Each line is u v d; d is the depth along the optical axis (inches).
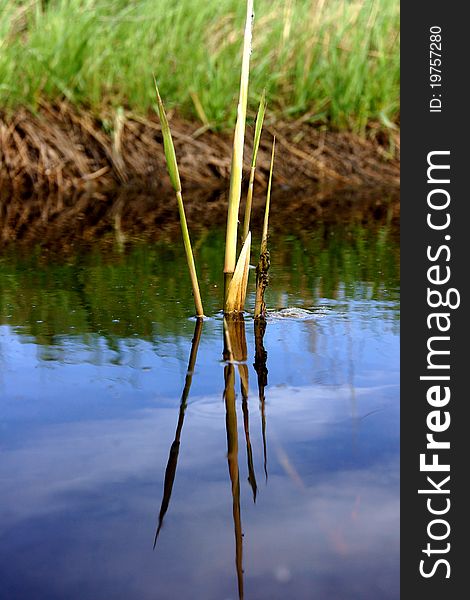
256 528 38.5
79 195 173.6
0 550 36.3
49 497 41.4
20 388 58.0
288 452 47.3
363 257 109.7
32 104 191.2
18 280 95.0
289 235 129.5
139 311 80.4
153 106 199.9
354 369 62.4
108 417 52.7
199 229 135.9
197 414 53.4
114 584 33.7
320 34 216.1
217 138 197.5
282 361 64.4
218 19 221.0
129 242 122.6
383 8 227.1
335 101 205.8
